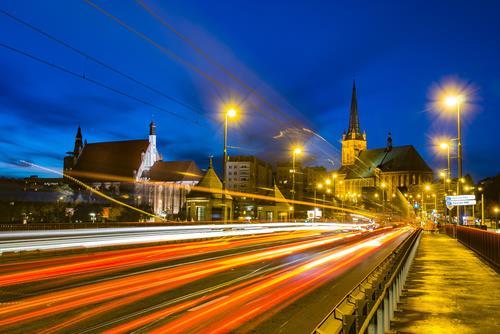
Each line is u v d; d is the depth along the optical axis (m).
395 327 9.48
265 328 8.61
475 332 9.27
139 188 147.50
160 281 14.26
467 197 39.53
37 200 124.62
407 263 17.14
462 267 20.91
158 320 9.08
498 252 20.16
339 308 5.16
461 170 40.53
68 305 10.45
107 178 153.12
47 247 23.00
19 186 128.38
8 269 16.86
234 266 18.77
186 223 44.94
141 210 137.38
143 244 29.86
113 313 9.68
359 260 22.45
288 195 143.75
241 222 51.47
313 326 8.80
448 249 32.56
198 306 10.52
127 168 152.88
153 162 160.12
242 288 13.21
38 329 8.30
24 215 116.38
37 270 16.58
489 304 12.15
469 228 33.34
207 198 59.16
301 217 119.50
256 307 10.62
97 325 8.62
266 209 83.31
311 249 29.19
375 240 41.41
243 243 34.59
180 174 154.50
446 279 16.88
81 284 13.43
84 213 123.81
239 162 180.50
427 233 66.50
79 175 156.50
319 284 14.32
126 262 19.66
